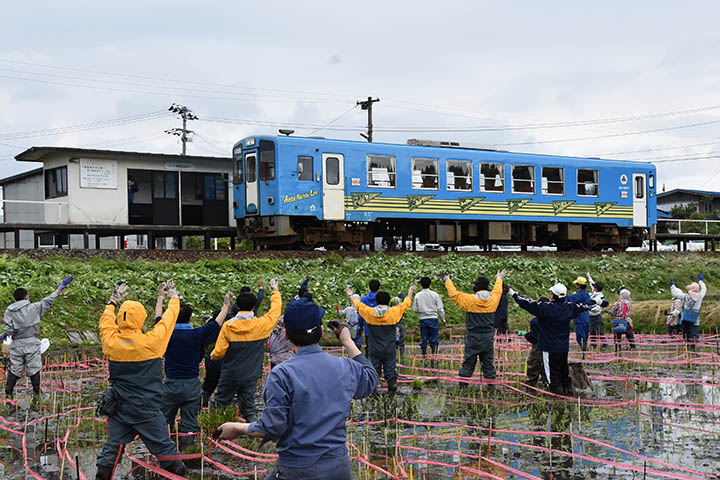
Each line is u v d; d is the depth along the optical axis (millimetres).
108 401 6051
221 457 7258
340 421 4199
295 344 4320
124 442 6227
